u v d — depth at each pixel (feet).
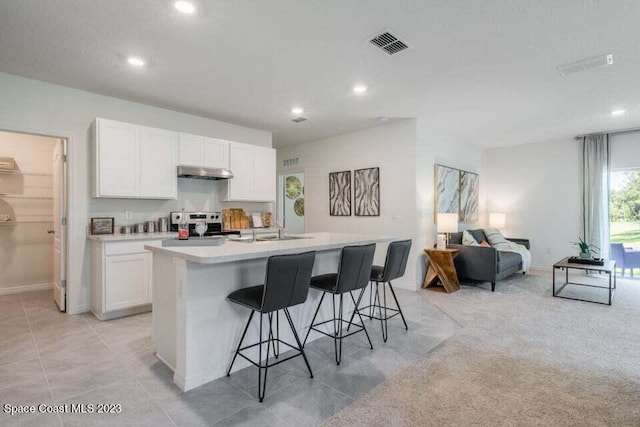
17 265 15.03
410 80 11.30
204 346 7.23
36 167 15.49
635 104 13.89
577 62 9.91
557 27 8.04
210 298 7.34
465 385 7.19
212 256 6.22
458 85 11.72
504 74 10.82
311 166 21.15
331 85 11.72
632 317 11.80
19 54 9.37
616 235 19.39
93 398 6.59
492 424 5.88
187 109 14.32
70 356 8.45
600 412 6.21
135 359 8.29
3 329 10.36
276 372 7.76
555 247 21.08
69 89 11.79
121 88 11.89
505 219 22.86
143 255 11.85
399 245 9.54
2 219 14.61
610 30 8.16
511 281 17.80
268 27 8.04
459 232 18.70
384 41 8.73
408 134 16.35
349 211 18.94
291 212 26.66
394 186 16.92
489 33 8.32
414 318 11.75
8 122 10.66
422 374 7.67
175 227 14.12
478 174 22.54
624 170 18.83
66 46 8.94
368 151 18.01
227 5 7.17
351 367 8.02
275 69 10.40
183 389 6.92
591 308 12.92
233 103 13.58
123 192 12.10
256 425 5.81
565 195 20.72
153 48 9.06
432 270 16.29
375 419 6.00
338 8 7.29
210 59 9.71
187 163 13.83
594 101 13.47
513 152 22.74
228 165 15.21
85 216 12.16
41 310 12.30
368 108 14.39
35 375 7.48
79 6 7.17
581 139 20.01
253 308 6.73
